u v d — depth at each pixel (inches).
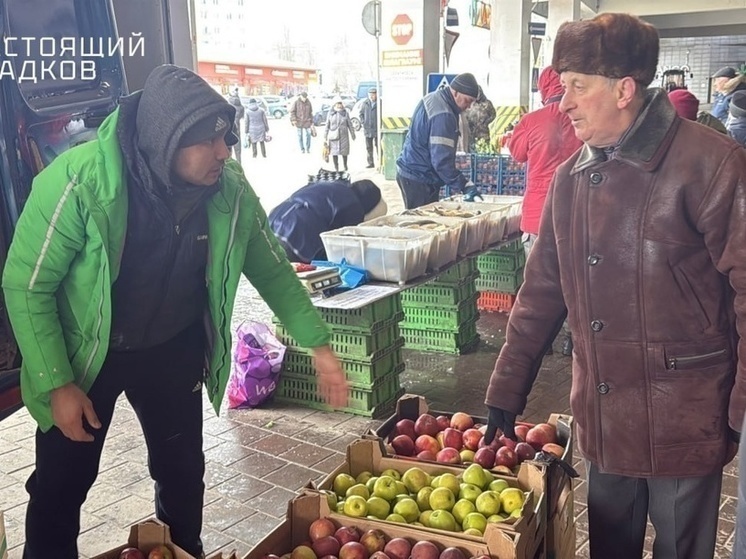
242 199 87.2
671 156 73.0
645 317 75.8
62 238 75.8
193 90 75.0
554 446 98.6
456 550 76.5
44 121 106.7
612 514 85.4
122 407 175.9
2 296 97.3
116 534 122.7
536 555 85.9
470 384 193.2
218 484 139.7
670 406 76.4
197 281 89.1
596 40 71.3
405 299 219.6
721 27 1038.4
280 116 1585.9
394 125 567.2
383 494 88.6
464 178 256.2
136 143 77.7
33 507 88.1
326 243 189.3
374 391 170.4
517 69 563.8
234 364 177.9
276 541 82.7
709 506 80.0
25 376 82.5
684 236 73.5
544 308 88.0
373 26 541.0
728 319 76.1
